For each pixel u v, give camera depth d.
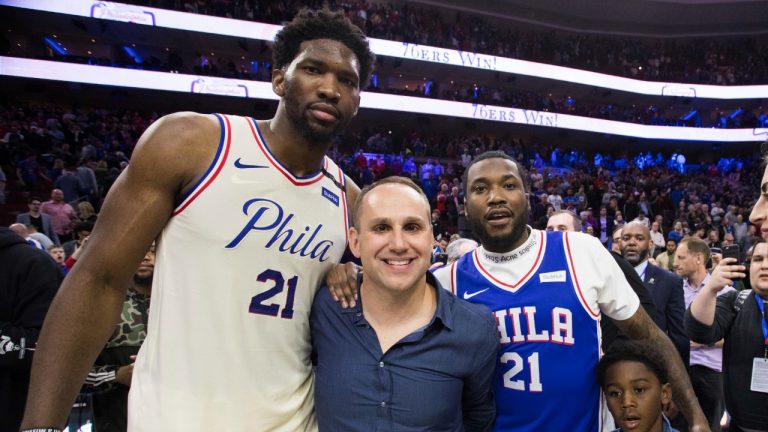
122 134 13.30
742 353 2.14
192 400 1.26
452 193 12.65
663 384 1.67
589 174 19.02
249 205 1.29
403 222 1.33
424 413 1.31
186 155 1.24
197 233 1.26
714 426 3.09
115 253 1.18
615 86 20.66
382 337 1.40
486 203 1.67
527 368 1.63
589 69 20.91
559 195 14.65
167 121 1.27
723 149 22.67
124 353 2.03
